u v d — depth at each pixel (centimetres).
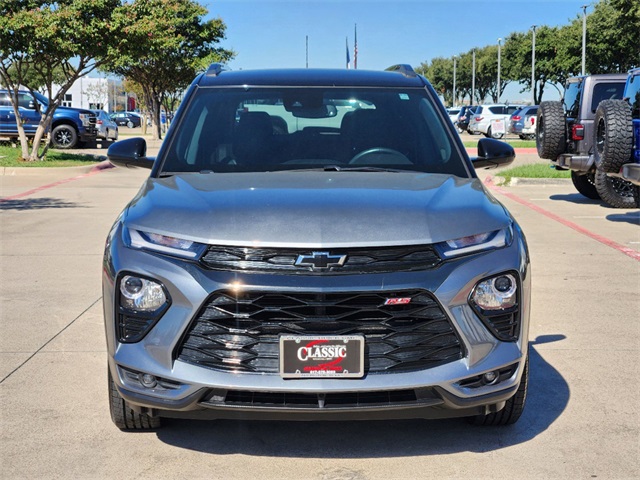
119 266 336
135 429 387
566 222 1083
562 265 791
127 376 336
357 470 346
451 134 449
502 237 347
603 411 416
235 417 329
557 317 602
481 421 389
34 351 512
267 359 320
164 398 325
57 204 1259
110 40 1956
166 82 4125
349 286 314
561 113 1296
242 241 321
